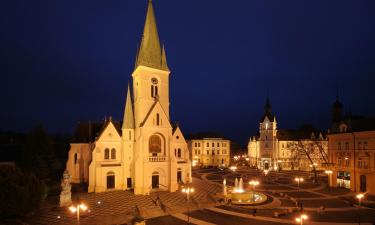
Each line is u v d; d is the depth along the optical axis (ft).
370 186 184.96
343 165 211.20
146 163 189.26
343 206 152.87
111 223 123.54
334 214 135.54
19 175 126.21
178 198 173.06
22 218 127.24
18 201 119.14
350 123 206.49
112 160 200.34
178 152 226.79
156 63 213.87
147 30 216.54
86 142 223.10
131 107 208.13
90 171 192.24
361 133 192.75
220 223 122.72
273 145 361.71
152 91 211.61
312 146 312.29
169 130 205.98
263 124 377.09
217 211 143.43
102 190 192.44
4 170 123.75
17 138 282.15
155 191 195.11
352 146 201.26
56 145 259.39
